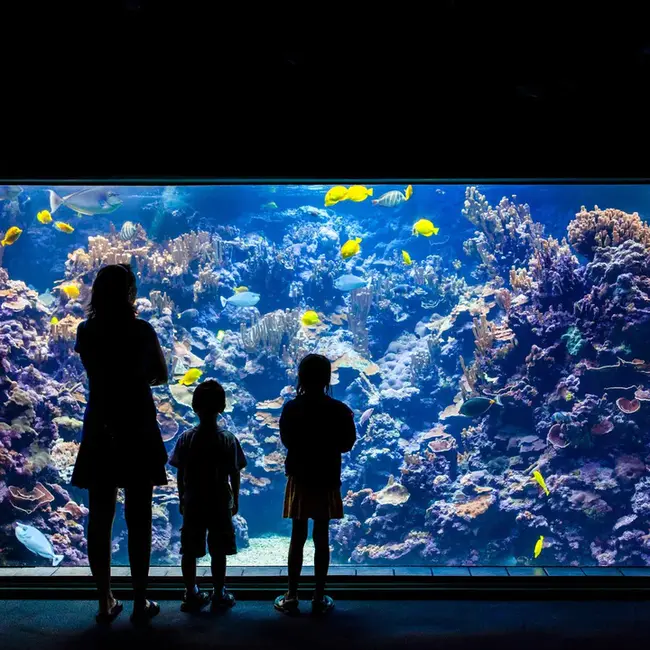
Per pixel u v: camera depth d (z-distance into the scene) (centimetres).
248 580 348
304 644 280
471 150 353
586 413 1002
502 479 1069
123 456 288
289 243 1644
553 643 283
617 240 1035
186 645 278
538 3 351
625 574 349
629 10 349
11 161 347
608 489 984
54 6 346
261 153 351
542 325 1072
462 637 289
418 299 1470
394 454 1181
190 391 1116
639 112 352
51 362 1121
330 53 351
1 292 1120
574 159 353
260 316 1400
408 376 1346
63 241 1650
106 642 281
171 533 1043
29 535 750
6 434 905
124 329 290
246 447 1207
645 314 967
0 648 275
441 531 1041
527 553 1020
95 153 349
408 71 352
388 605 330
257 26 349
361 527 1111
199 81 349
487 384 1131
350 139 352
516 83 352
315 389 315
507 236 1427
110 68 348
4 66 346
